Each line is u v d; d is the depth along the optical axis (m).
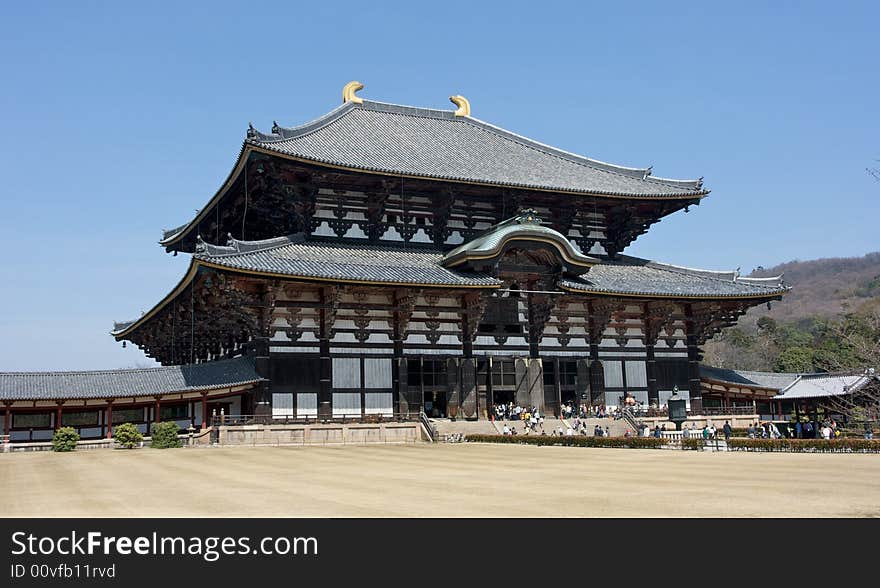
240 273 51.34
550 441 47.91
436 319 60.59
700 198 72.56
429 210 66.19
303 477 29.50
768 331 152.25
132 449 47.62
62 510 21.06
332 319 55.84
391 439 54.12
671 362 69.94
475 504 20.94
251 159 56.47
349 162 60.16
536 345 64.25
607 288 64.31
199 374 55.28
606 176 75.81
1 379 52.06
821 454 36.62
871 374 73.06
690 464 31.92
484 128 81.25
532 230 61.16
